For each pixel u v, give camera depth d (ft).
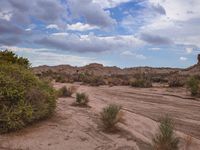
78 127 34.27
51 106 37.99
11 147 26.25
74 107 49.80
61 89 68.54
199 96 77.30
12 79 33.30
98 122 37.65
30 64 45.83
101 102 63.87
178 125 40.83
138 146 28.68
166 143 26.37
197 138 34.06
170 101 69.26
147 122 40.96
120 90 101.14
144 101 68.85
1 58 43.55
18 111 31.12
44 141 28.30
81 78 170.60
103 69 346.74
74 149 26.78
